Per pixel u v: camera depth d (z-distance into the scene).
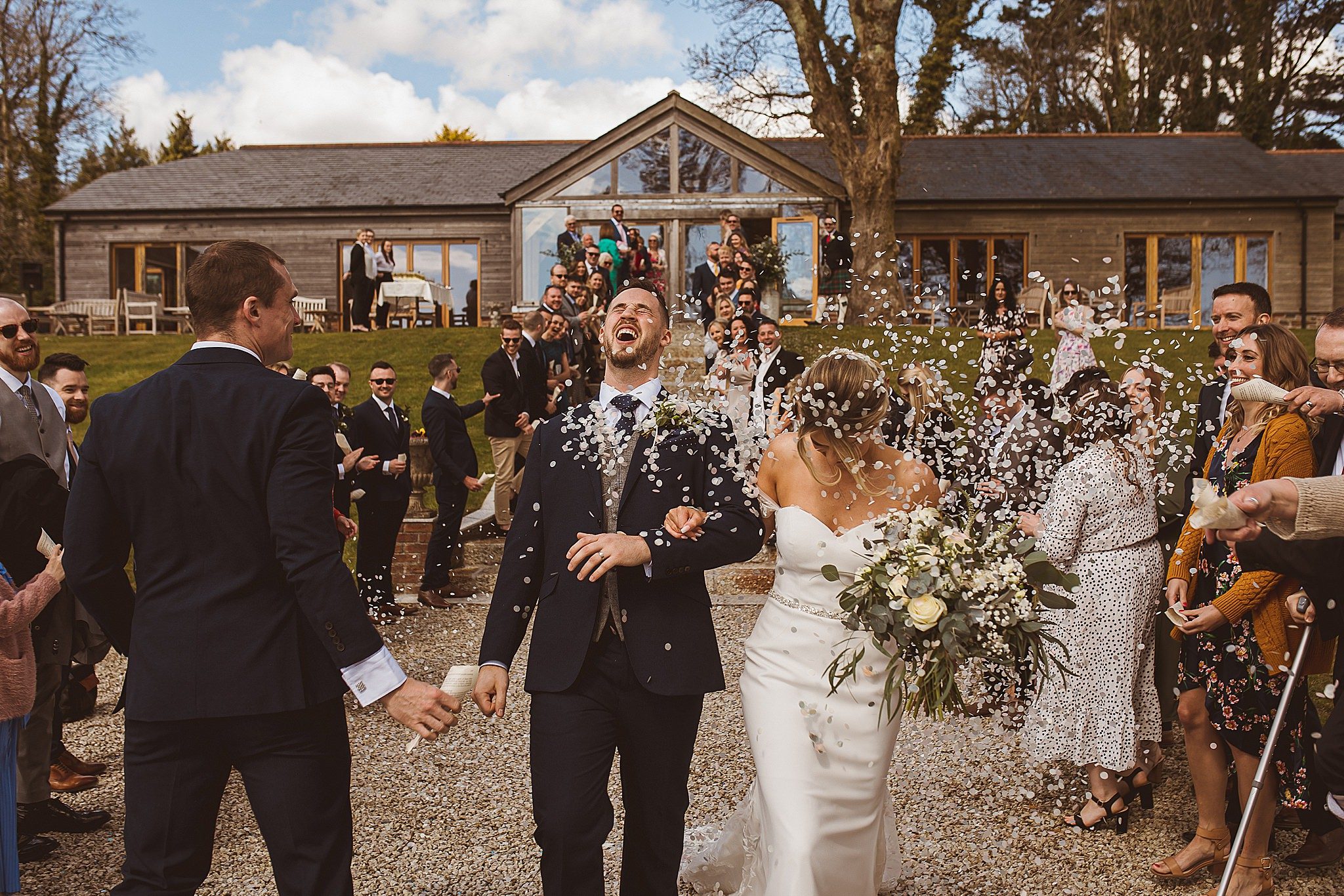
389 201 22.91
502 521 9.13
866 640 2.75
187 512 2.29
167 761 2.25
